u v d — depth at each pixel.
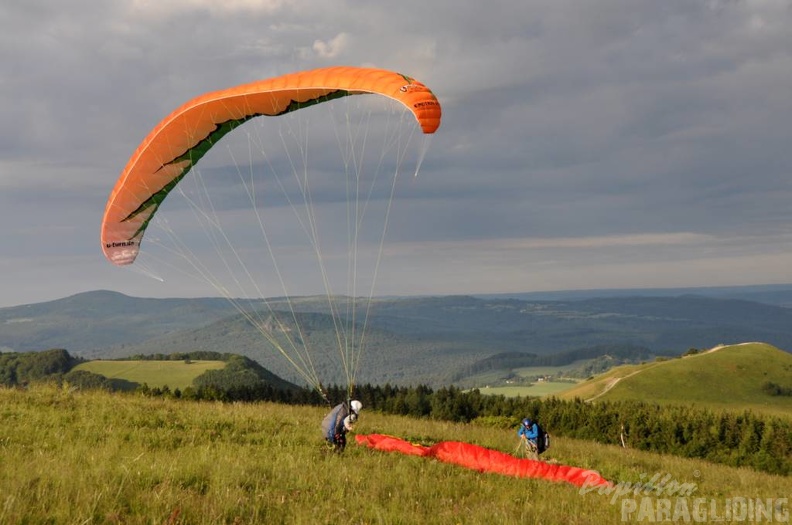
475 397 87.81
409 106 13.54
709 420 58.59
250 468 11.79
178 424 16.67
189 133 18.95
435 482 12.34
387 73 15.18
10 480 9.33
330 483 11.45
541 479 14.41
